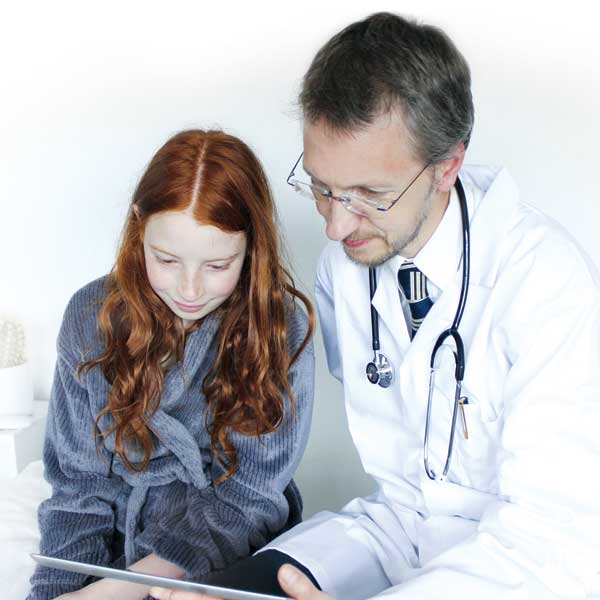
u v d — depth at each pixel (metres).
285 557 1.21
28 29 1.72
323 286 1.40
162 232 1.14
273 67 1.69
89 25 1.71
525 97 1.67
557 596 1.02
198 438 1.35
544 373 1.07
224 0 1.67
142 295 1.26
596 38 1.62
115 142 1.77
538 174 1.70
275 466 1.33
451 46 1.07
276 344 1.30
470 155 1.71
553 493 1.05
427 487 1.22
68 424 1.33
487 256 1.17
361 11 1.66
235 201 1.16
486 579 1.01
